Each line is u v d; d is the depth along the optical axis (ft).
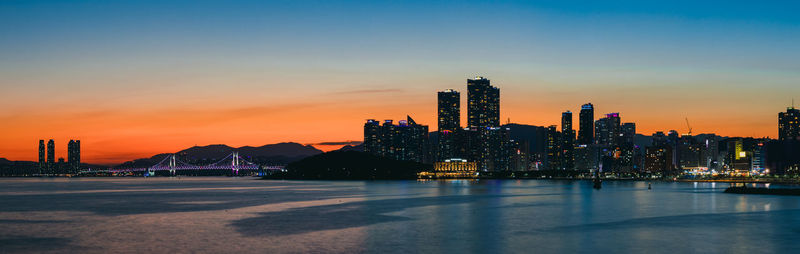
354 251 215.10
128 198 585.63
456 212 380.58
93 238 251.19
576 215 354.74
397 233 264.11
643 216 345.51
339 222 313.53
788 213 361.51
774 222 307.58
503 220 322.55
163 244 232.53
